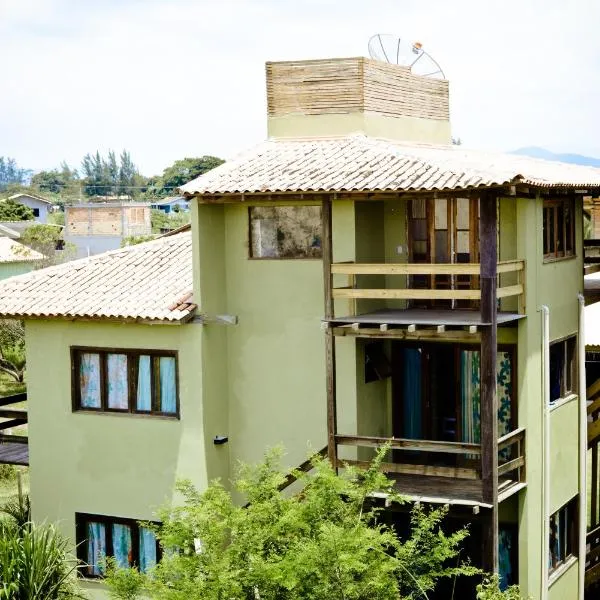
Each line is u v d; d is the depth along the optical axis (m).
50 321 23.28
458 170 19.69
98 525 23.23
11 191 168.62
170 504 19.95
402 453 22.86
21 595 20.39
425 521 17.66
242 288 22.59
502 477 20.97
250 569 16.14
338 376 21.58
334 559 15.62
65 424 23.33
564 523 23.53
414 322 19.47
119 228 97.12
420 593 17.36
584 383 23.89
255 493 17.81
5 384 49.47
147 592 19.47
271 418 22.48
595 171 27.16
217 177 21.97
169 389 22.36
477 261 21.62
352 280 21.08
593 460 27.45
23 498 29.00
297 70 24.23
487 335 19.03
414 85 26.05
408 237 22.19
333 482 17.41
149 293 22.72
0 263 60.56
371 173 20.45
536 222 21.00
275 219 22.27
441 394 22.36
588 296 25.16
